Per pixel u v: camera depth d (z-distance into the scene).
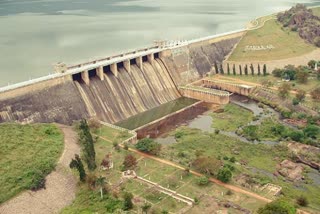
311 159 139.25
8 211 101.62
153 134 167.12
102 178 114.38
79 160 116.12
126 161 128.50
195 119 182.62
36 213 103.56
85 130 131.88
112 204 107.06
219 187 117.69
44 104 160.88
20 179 111.12
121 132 154.62
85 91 178.00
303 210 106.62
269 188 118.75
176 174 124.50
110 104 184.00
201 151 144.75
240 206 107.69
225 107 195.88
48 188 111.75
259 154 143.62
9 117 148.88
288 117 178.12
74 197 112.12
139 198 111.31
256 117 179.75
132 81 199.62
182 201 110.31
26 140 130.50
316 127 159.88
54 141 134.62
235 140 155.50
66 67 176.00
